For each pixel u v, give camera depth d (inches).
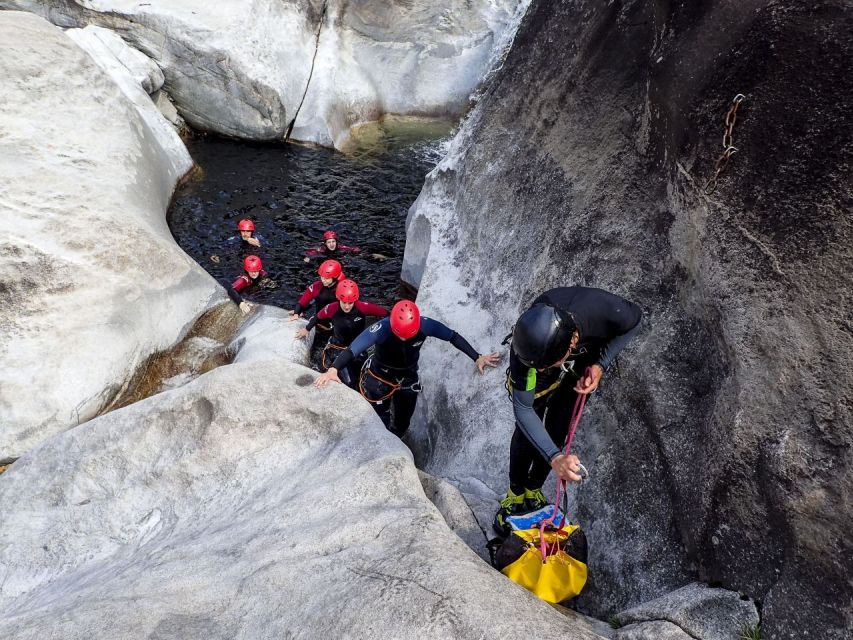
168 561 128.7
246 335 277.4
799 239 107.8
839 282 100.5
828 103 109.3
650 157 160.7
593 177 183.6
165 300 273.3
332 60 480.1
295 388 162.6
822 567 94.4
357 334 263.4
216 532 135.1
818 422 98.2
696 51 141.1
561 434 135.9
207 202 387.5
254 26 437.7
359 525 119.5
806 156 110.3
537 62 231.5
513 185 226.2
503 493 170.2
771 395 105.2
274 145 463.2
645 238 155.6
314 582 108.4
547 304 115.6
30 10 427.5
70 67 312.3
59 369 231.5
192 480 155.3
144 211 301.7
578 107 199.6
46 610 123.5
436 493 147.2
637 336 144.6
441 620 92.2
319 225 376.5
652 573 125.0
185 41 422.3
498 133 246.4
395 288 328.8
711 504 111.8
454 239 256.4
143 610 111.3
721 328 119.3
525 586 119.2
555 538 123.0
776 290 109.4
